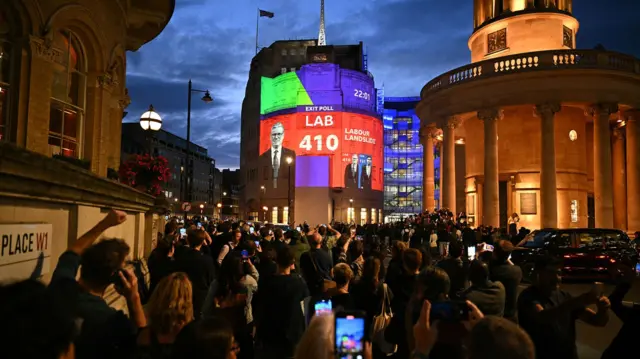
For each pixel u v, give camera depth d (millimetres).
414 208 105688
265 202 77938
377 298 5734
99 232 3436
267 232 14383
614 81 26594
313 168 73438
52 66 9109
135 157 12516
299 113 75062
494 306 5113
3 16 8336
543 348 4473
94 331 2865
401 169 107375
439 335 3121
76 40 10336
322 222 72188
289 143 75625
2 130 8320
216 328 2205
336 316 2432
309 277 8062
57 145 9719
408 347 4742
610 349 4242
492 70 28094
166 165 12672
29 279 1787
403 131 108188
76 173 5090
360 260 8977
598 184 26359
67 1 9406
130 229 9922
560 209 29109
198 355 2109
